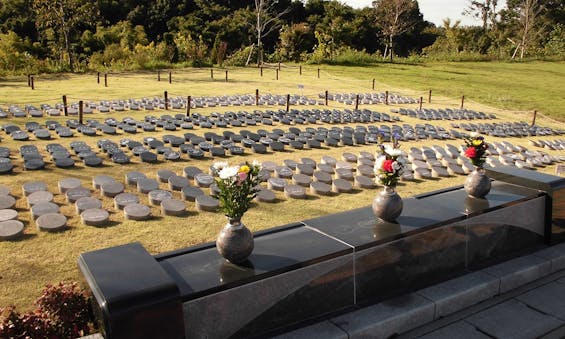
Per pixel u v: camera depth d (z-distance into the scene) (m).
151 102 18.64
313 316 4.56
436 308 4.90
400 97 24.80
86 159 9.95
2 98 18.91
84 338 3.70
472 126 17.48
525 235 6.40
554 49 51.69
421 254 5.27
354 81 31.44
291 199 8.73
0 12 48.06
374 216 5.50
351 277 4.75
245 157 11.38
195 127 14.37
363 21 58.62
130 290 3.45
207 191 8.80
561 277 5.99
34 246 6.36
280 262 4.34
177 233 7.01
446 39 58.62
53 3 34.56
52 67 32.72
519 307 5.21
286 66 40.12
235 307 4.05
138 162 10.38
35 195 7.77
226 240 4.22
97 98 20.14
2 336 3.90
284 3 61.41
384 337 4.55
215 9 56.88
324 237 4.92
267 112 17.45
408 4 51.38
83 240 6.62
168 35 48.91
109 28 49.38
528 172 7.02
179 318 3.57
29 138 11.92
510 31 59.22
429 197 6.32
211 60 40.03
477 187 6.20
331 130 14.73
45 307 4.24
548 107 24.06
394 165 5.19
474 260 5.88
